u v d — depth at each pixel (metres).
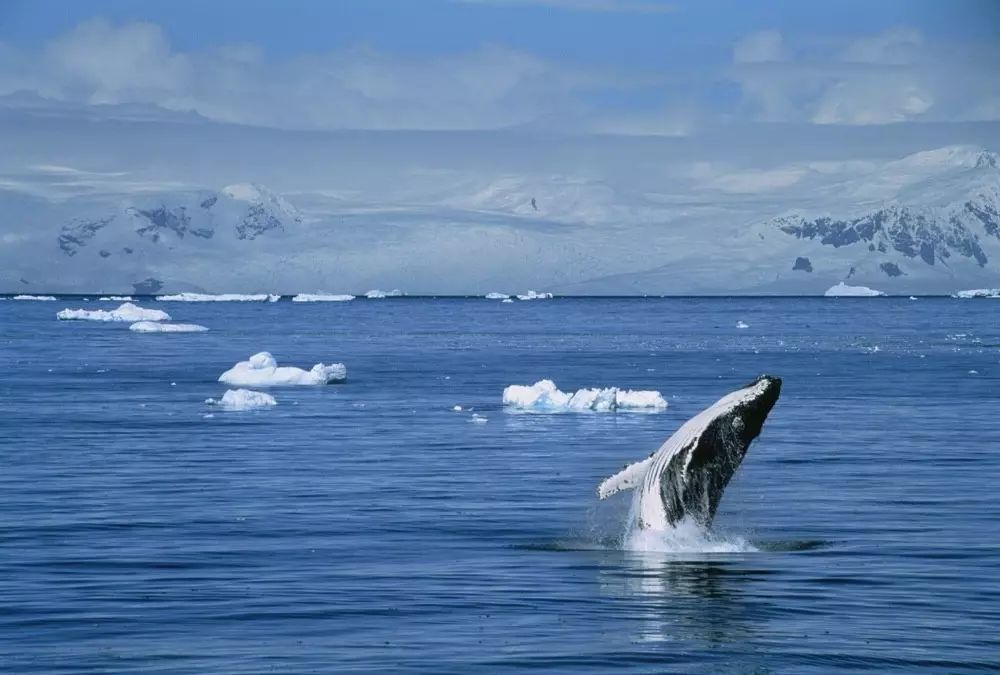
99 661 47.12
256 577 62.91
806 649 48.78
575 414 168.00
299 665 46.56
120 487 98.31
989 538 74.44
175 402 185.62
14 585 61.00
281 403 185.25
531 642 49.91
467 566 65.56
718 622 53.12
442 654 48.09
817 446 127.94
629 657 47.66
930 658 47.66
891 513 84.75
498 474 106.75
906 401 187.62
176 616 54.41
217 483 100.81
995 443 130.38
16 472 107.94
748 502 89.94
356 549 70.94
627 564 65.75
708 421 65.19
